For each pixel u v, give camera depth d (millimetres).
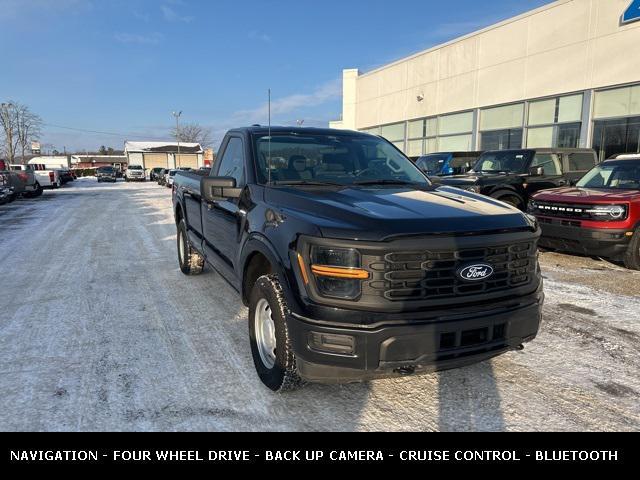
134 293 5910
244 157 4223
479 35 19922
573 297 5762
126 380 3574
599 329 4684
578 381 3598
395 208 3018
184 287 6176
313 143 4398
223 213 4469
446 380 3613
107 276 6797
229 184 3932
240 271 3785
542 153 10867
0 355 4023
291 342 2900
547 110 17297
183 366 3822
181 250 6895
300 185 3773
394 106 26156
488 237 2865
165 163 77500
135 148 76312
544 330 4660
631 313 5160
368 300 2691
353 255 2695
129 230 11617
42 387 3457
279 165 4059
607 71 15008
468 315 2773
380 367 2666
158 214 15352
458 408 3213
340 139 4590
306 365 2830
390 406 3232
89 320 4910
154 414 3105
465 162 14344
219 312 5164
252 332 3596
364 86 28984
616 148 15023
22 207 18219
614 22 14680
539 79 17375
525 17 17750
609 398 3344
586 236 7164
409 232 2707
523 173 10609
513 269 3010
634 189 7602
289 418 3074
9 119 70688
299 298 2830
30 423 2998
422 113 23875
